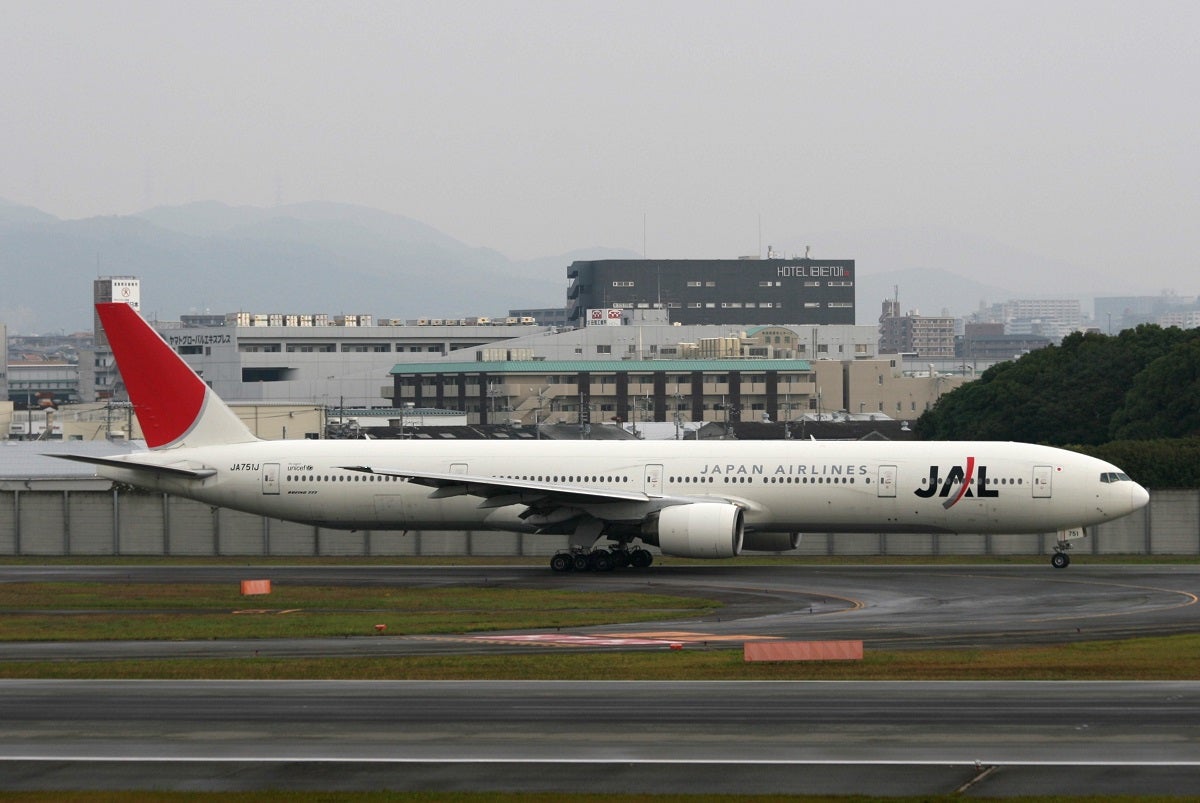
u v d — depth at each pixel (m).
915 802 92.94
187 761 103.69
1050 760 102.56
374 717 118.25
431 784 97.56
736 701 124.25
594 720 116.62
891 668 140.38
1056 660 144.00
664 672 139.38
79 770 101.44
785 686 131.38
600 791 95.69
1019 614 186.88
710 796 94.38
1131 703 122.06
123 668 143.50
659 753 105.44
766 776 98.94
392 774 100.00
